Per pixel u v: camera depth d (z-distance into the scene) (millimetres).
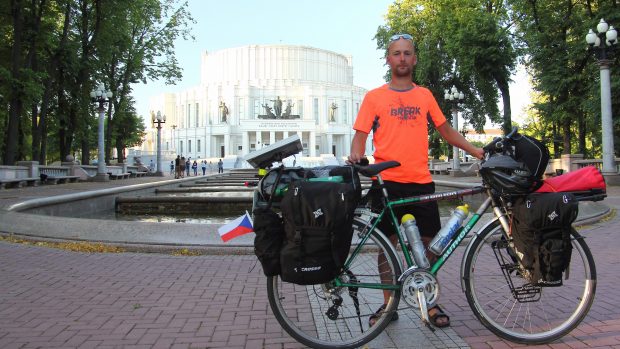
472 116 40469
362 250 3189
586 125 31938
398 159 3564
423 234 3559
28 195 16203
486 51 30422
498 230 3314
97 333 3635
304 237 2885
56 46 29500
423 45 39250
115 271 5695
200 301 4465
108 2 30344
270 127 89000
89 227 7480
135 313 4121
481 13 31828
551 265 3021
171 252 6723
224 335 3568
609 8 24516
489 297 3326
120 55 37094
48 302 4457
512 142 3295
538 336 3242
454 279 5043
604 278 4957
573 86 27219
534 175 3135
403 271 3205
